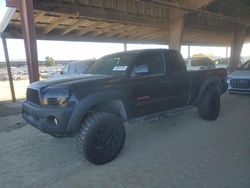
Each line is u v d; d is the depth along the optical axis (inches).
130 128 254.2
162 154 186.9
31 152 201.9
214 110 268.2
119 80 184.4
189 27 694.5
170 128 249.1
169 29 646.5
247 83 388.8
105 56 235.0
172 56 226.8
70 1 434.9
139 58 202.1
